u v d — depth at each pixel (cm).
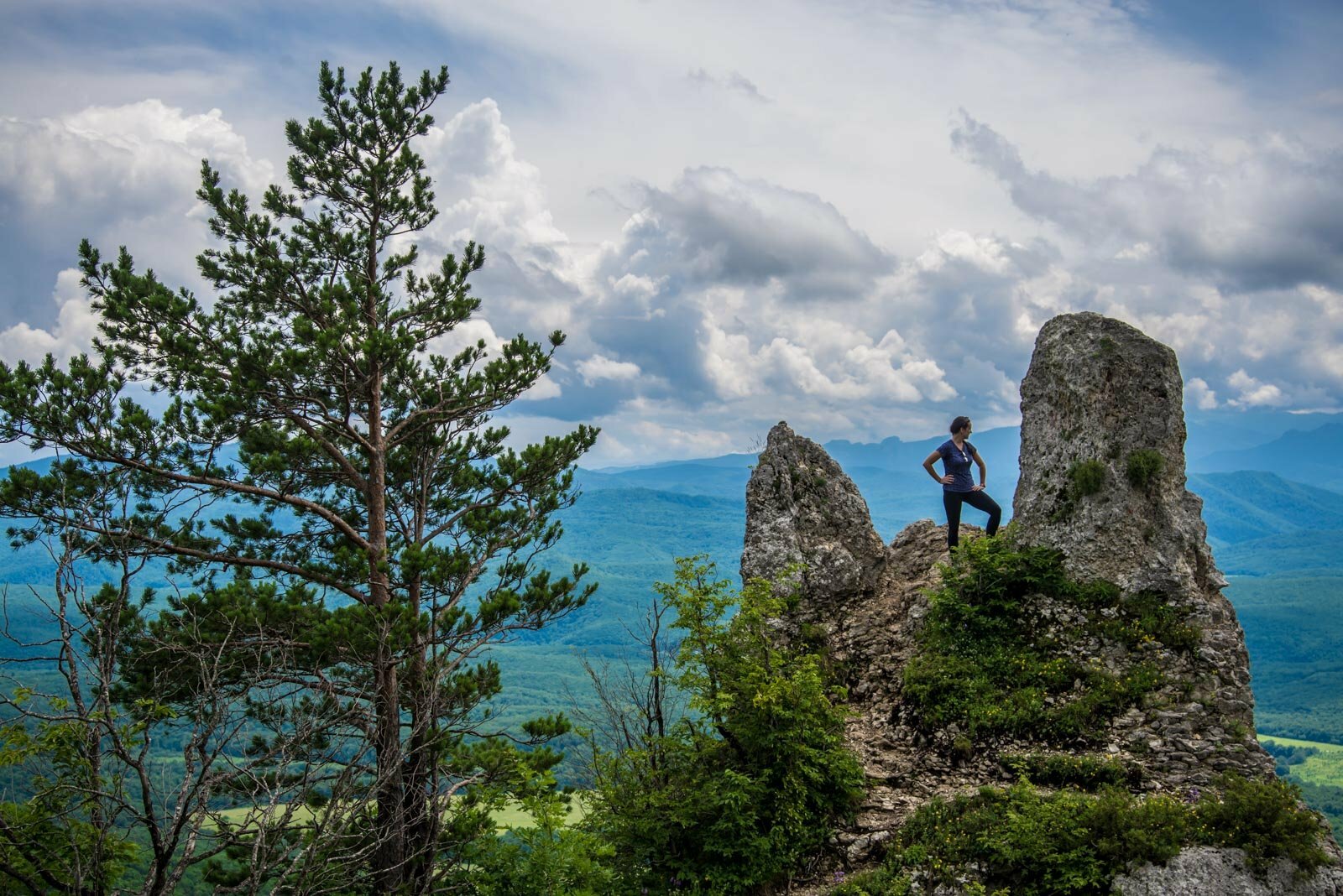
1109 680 1574
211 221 2012
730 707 1684
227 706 972
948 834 1389
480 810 1392
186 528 1744
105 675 923
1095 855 1245
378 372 1886
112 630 998
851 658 2008
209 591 1639
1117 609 1691
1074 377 1909
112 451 1648
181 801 870
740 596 1758
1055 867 1255
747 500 2370
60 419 1580
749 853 1506
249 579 1708
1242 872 1170
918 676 1766
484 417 2095
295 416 1822
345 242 2056
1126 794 1326
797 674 1681
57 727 965
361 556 1711
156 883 857
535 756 1549
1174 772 1396
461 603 1870
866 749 1738
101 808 934
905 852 1412
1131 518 1770
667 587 1791
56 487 1561
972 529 2291
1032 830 1300
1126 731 1491
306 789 961
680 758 1705
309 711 1332
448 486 2194
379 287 2022
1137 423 1830
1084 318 1970
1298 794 1259
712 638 1714
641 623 1898
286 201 2086
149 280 1783
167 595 1521
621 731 1747
